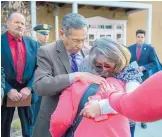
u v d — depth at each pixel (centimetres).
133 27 957
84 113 153
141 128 450
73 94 163
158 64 477
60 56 203
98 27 908
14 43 315
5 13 580
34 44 329
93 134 149
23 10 621
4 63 310
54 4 802
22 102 319
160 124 468
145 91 115
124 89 159
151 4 858
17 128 445
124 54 159
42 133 208
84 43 209
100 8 899
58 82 179
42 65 200
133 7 830
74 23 188
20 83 321
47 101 208
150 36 870
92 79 163
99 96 156
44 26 416
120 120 151
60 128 164
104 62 158
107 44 157
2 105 322
